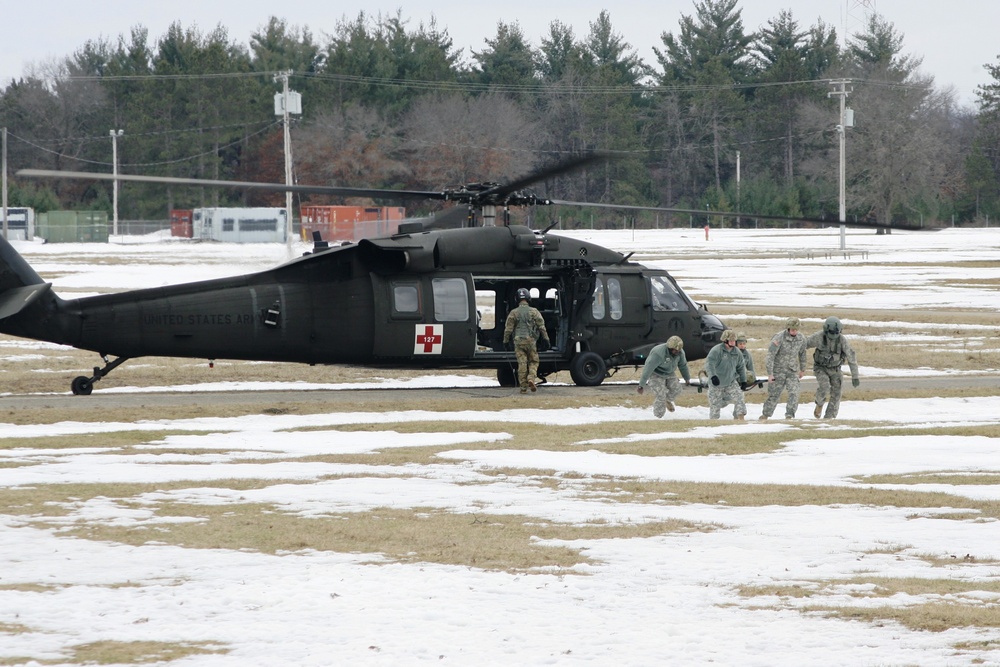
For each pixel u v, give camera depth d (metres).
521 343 74.69
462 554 33.12
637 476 46.75
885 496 41.97
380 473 47.69
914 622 25.88
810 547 33.84
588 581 30.02
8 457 51.12
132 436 57.53
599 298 79.12
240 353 71.94
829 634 25.12
